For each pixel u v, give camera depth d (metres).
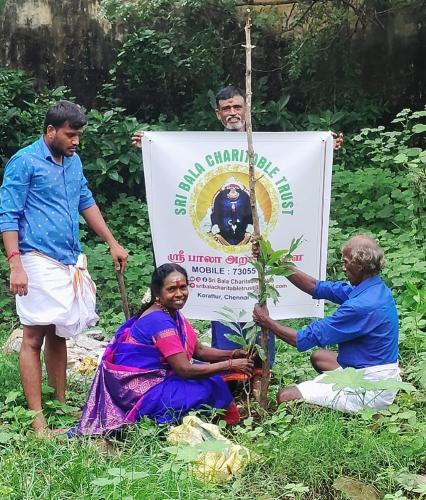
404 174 5.94
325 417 3.03
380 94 7.12
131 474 2.53
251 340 3.14
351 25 7.07
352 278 3.20
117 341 3.24
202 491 2.57
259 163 3.44
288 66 7.16
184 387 3.12
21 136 6.59
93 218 3.55
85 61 7.31
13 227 3.18
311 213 3.48
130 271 5.40
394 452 2.82
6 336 4.62
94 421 3.11
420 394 3.32
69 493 2.57
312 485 2.72
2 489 2.53
